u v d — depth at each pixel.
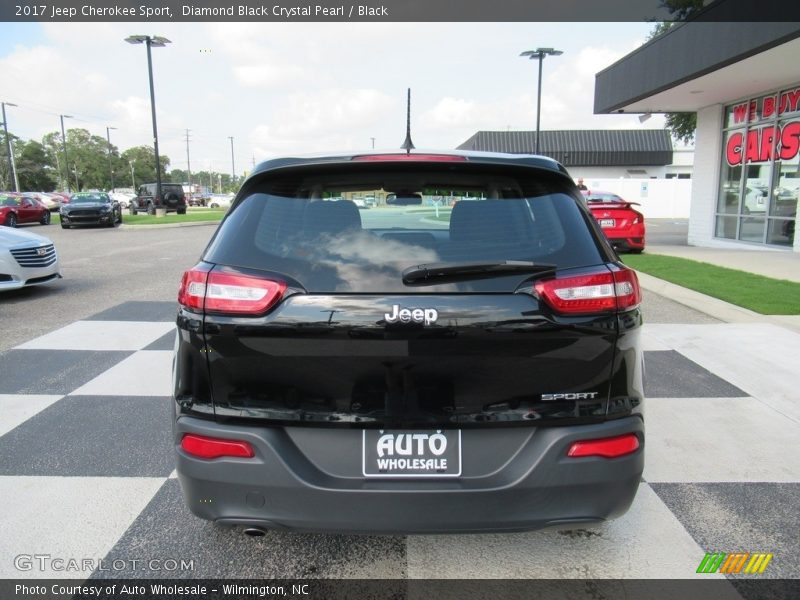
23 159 108.81
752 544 2.64
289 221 2.17
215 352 2.04
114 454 3.52
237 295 2.01
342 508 2.00
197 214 37.19
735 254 12.74
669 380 4.83
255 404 2.04
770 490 3.12
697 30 11.63
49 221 27.75
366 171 2.27
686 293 8.12
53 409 4.20
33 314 7.10
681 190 39.44
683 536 2.70
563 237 2.14
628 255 12.66
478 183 2.29
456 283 1.99
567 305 2.00
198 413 2.09
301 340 1.98
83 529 2.76
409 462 2.02
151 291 8.67
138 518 2.85
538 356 2.00
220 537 2.70
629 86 14.95
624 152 47.38
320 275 2.03
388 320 1.95
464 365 1.98
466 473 2.03
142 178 141.25
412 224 2.15
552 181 2.31
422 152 2.36
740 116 14.57
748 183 14.38
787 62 10.73
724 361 5.29
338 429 2.02
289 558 2.55
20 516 2.86
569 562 2.52
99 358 5.38
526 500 2.02
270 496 2.03
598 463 2.04
